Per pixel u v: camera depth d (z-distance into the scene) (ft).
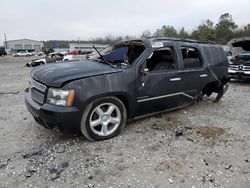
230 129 15.29
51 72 12.87
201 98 20.36
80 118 12.04
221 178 10.12
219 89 20.76
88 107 12.23
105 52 17.51
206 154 12.04
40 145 12.69
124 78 13.29
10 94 25.22
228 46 35.50
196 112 18.54
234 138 13.93
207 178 10.09
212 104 20.97
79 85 11.85
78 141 13.10
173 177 10.12
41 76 12.79
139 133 14.28
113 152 12.05
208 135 14.17
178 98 16.60
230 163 11.28
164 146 12.78
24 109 19.06
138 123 15.71
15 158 11.41
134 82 13.70
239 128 15.52
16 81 36.52
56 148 12.34
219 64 19.38
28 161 11.16
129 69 13.71
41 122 12.78
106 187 9.45
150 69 15.06
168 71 15.53
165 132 14.52
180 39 17.34
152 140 13.43
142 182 9.78
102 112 12.92
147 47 14.88
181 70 16.26
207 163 11.21
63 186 9.49
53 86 11.80
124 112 13.73
